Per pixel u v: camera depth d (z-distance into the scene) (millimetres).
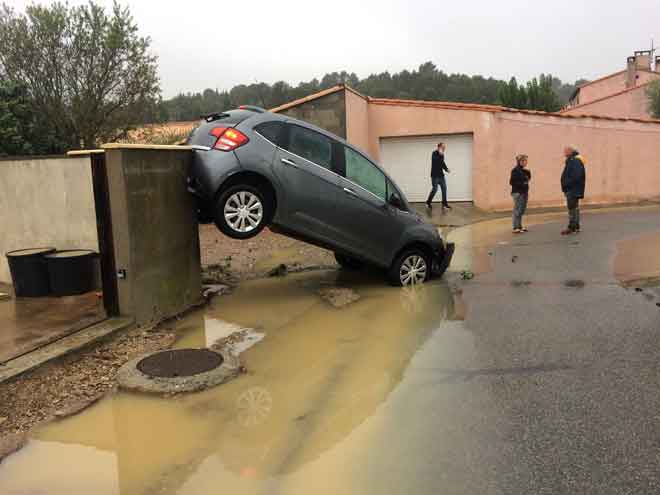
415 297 7551
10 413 4273
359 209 7566
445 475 3367
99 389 4727
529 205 17453
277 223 7023
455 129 16906
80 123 14141
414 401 4391
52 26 13438
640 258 9039
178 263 7121
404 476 3373
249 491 3273
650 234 11508
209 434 3963
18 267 7086
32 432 4020
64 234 7711
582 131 17891
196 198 7406
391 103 17516
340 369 5109
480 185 16750
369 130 17906
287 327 6387
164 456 3686
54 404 4441
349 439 3838
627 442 3666
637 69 38312
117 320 6160
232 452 3715
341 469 3473
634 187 18984
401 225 8008
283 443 3814
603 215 15312
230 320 6711
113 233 6160
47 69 13656
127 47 14133
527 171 12422
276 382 4848
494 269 8977
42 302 6969
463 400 4371
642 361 4961
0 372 4695
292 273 9305
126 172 6059
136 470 3523
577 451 3582
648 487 3195
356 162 7691
